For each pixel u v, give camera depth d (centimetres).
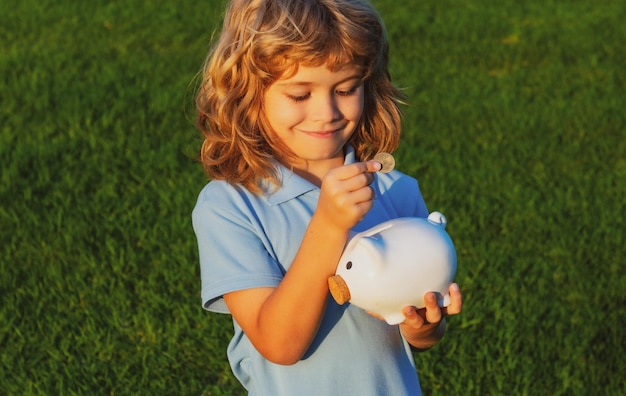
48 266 485
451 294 212
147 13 1062
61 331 429
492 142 671
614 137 686
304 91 214
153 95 761
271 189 227
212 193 229
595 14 1070
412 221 219
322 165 236
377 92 243
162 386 389
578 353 411
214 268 222
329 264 204
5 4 1096
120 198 567
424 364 400
